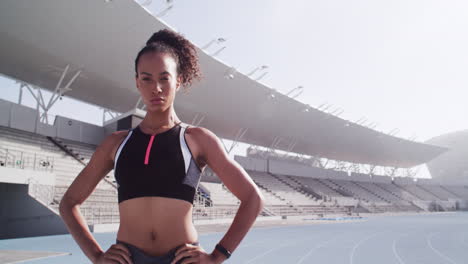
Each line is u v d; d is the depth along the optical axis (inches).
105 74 810.2
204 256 45.0
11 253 313.9
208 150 49.9
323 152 1695.4
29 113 769.6
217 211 853.8
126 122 760.3
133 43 720.3
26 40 668.1
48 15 614.5
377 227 768.9
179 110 1045.8
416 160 2058.3
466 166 3142.2
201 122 1162.0
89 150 868.0
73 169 749.9
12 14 597.6
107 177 708.7
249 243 437.1
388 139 1631.4
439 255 360.8
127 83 856.9
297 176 1550.2
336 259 324.5
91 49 718.5
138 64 50.6
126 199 47.2
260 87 993.5
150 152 47.1
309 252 363.9
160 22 685.3
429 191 2082.9
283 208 1121.4
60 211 53.4
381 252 374.9
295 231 632.4
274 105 1109.1
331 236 544.4
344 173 1790.1
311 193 1412.4
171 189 46.0
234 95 1006.4
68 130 852.0
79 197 54.2
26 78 820.0
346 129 1406.3
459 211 1948.8
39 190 511.8
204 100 999.6
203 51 788.6
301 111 1182.9
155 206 45.8
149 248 45.9
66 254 309.4
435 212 1781.5
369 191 1760.6
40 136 780.6
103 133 935.0
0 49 696.4
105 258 46.6
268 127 1280.8
